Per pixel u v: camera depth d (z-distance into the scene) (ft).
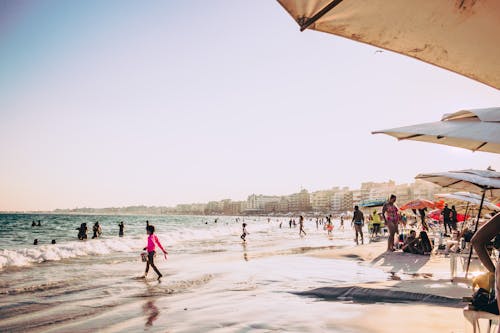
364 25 6.98
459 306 19.89
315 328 16.79
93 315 21.36
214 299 24.41
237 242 85.40
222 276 34.17
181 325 18.51
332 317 18.49
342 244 72.54
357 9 6.51
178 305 23.16
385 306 20.29
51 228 196.03
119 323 19.47
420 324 16.75
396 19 6.81
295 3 6.38
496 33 6.98
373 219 75.46
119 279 34.42
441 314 18.38
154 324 18.95
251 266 39.86
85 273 38.45
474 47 7.45
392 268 33.91
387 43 7.56
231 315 19.92
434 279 27.22
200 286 29.76
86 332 18.07
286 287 27.61
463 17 6.72
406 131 11.38
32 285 31.55
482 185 20.59
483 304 11.50
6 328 18.98
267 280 30.96
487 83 8.60
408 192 513.86
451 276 26.78
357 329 16.37
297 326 17.22
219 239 98.58
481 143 12.78
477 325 11.49
